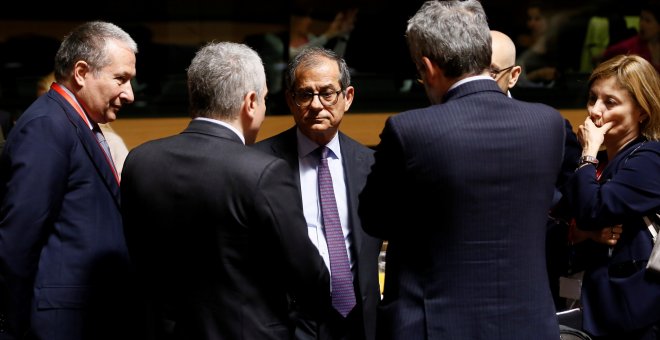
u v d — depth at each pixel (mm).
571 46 19938
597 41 19906
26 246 8125
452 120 6953
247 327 7215
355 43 19312
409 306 7180
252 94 7488
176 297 7410
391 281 7438
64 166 8391
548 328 7160
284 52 19484
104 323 8711
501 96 7160
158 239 7371
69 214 8508
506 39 9492
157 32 19438
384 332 7383
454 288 7016
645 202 8383
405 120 7035
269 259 7328
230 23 19469
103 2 19328
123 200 7617
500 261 7000
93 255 8555
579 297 9508
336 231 9117
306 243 7309
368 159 9430
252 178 7098
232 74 7410
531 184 7055
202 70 7453
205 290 7270
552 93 19703
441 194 6926
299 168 9297
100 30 8789
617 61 8852
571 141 9141
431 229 7051
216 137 7363
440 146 6883
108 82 8711
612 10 19859
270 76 19109
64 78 8750
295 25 19484
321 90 8977
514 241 7035
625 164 8570
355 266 9133
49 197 8242
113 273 8688
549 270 9656
